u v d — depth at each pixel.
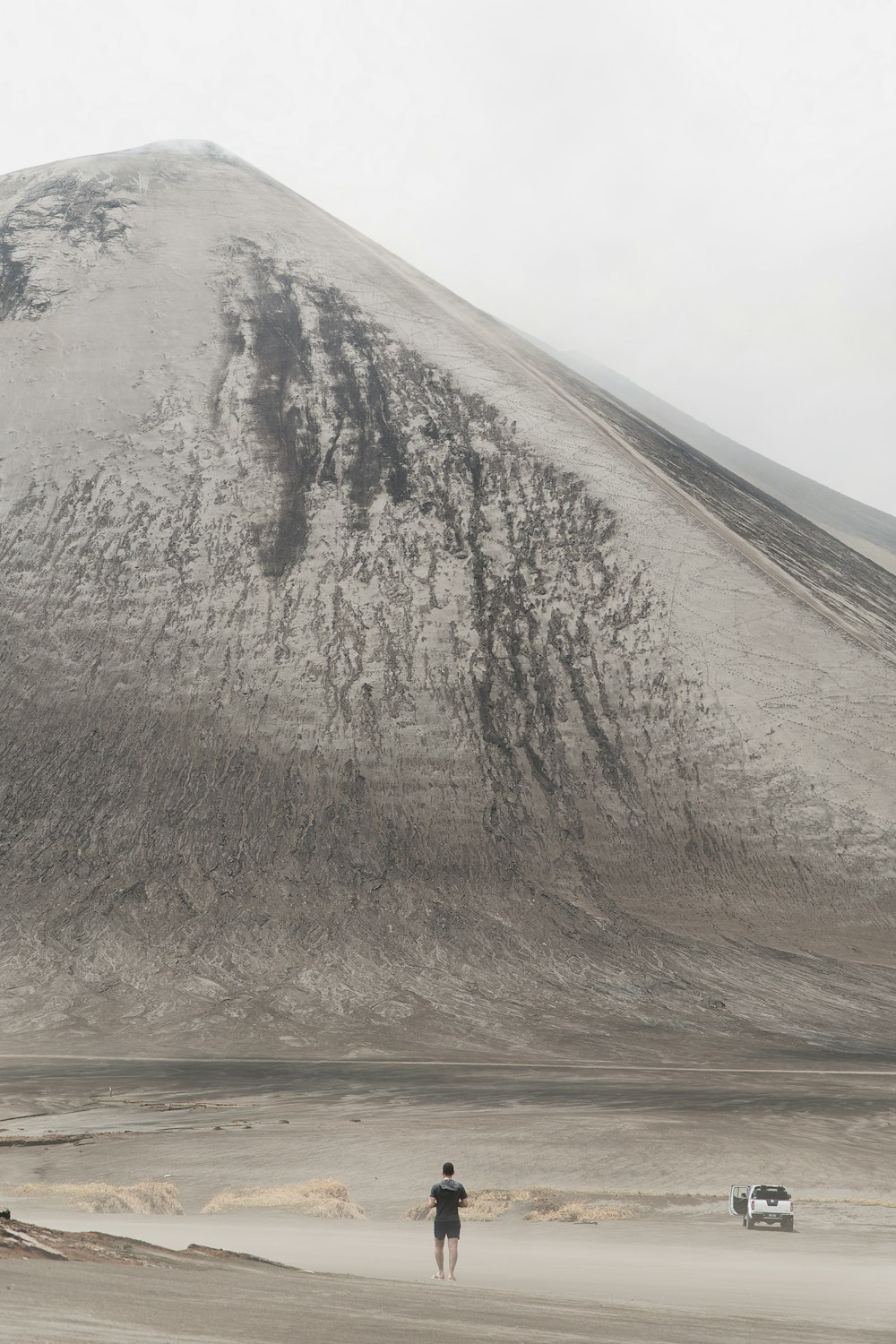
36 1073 51.12
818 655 100.50
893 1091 44.38
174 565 105.38
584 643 100.69
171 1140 31.84
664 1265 16.80
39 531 108.81
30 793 87.12
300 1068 53.69
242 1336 7.27
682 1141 31.16
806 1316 11.41
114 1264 10.30
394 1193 26.17
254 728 91.94
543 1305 11.20
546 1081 48.91
